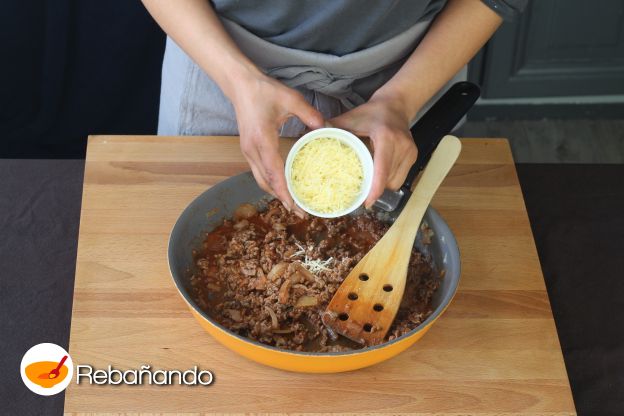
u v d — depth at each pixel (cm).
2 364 82
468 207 95
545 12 170
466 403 76
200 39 85
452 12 92
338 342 78
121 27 147
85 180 95
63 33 144
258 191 90
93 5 144
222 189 87
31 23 145
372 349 70
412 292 83
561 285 91
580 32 174
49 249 92
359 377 78
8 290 88
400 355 79
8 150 158
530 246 91
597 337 86
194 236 85
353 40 91
